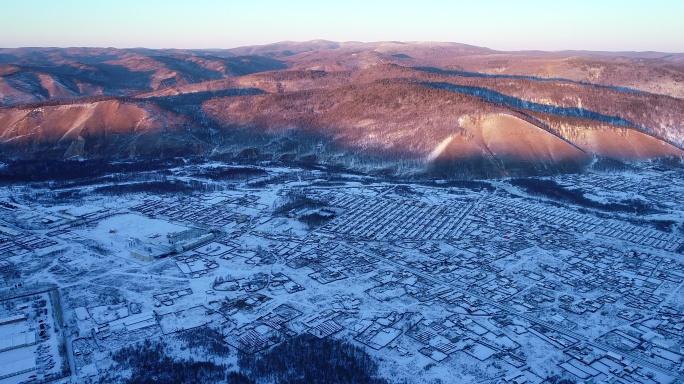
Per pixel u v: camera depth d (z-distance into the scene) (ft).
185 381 508.94
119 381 509.35
